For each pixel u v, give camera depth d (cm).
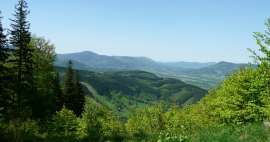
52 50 6850
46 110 6406
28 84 5503
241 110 2898
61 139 5381
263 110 2323
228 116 3109
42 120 6162
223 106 3444
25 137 4497
